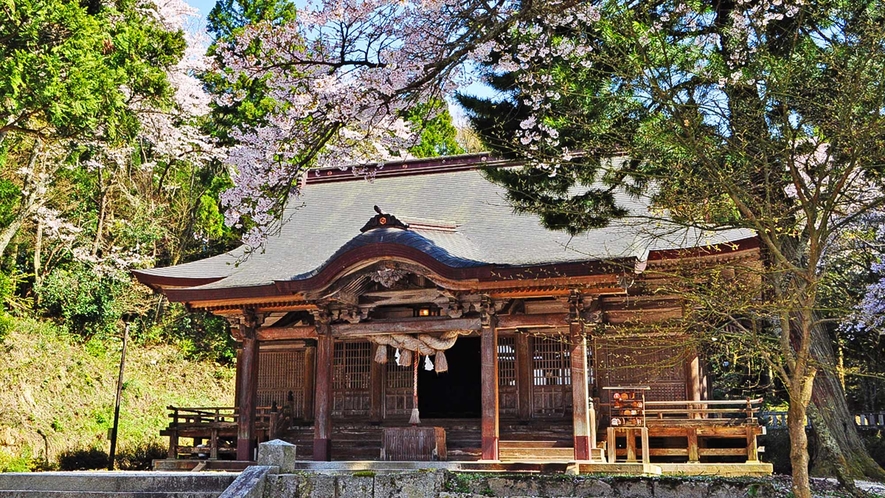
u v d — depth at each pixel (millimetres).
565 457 15906
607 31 11469
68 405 21750
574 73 12391
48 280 24969
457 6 11867
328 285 15977
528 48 12555
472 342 21828
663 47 10750
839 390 16047
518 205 13305
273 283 16938
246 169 13273
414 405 16766
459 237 17531
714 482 10359
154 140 24094
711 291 10422
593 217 12453
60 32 13453
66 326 24859
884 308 16188
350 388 19203
